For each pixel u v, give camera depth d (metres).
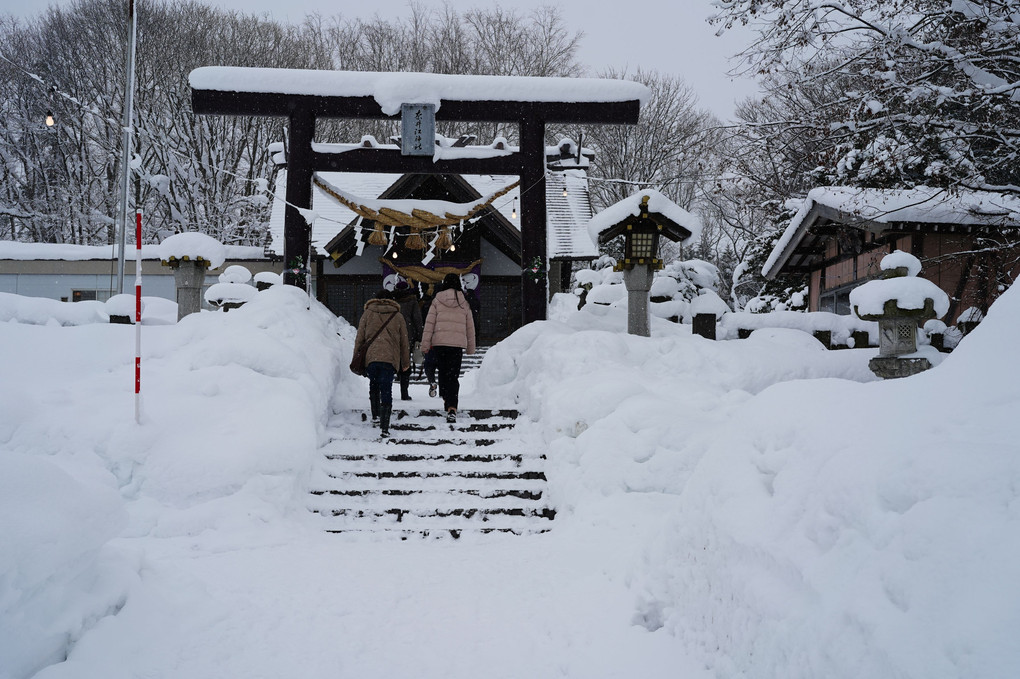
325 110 11.91
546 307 12.11
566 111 12.05
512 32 39.56
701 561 3.89
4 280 23.47
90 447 6.72
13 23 36.38
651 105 36.69
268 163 35.22
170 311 15.19
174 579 4.73
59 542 3.34
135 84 33.97
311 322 9.91
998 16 10.22
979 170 10.91
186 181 33.59
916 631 2.16
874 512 2.67
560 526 6.63
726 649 3.31
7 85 35.66
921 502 2.47
